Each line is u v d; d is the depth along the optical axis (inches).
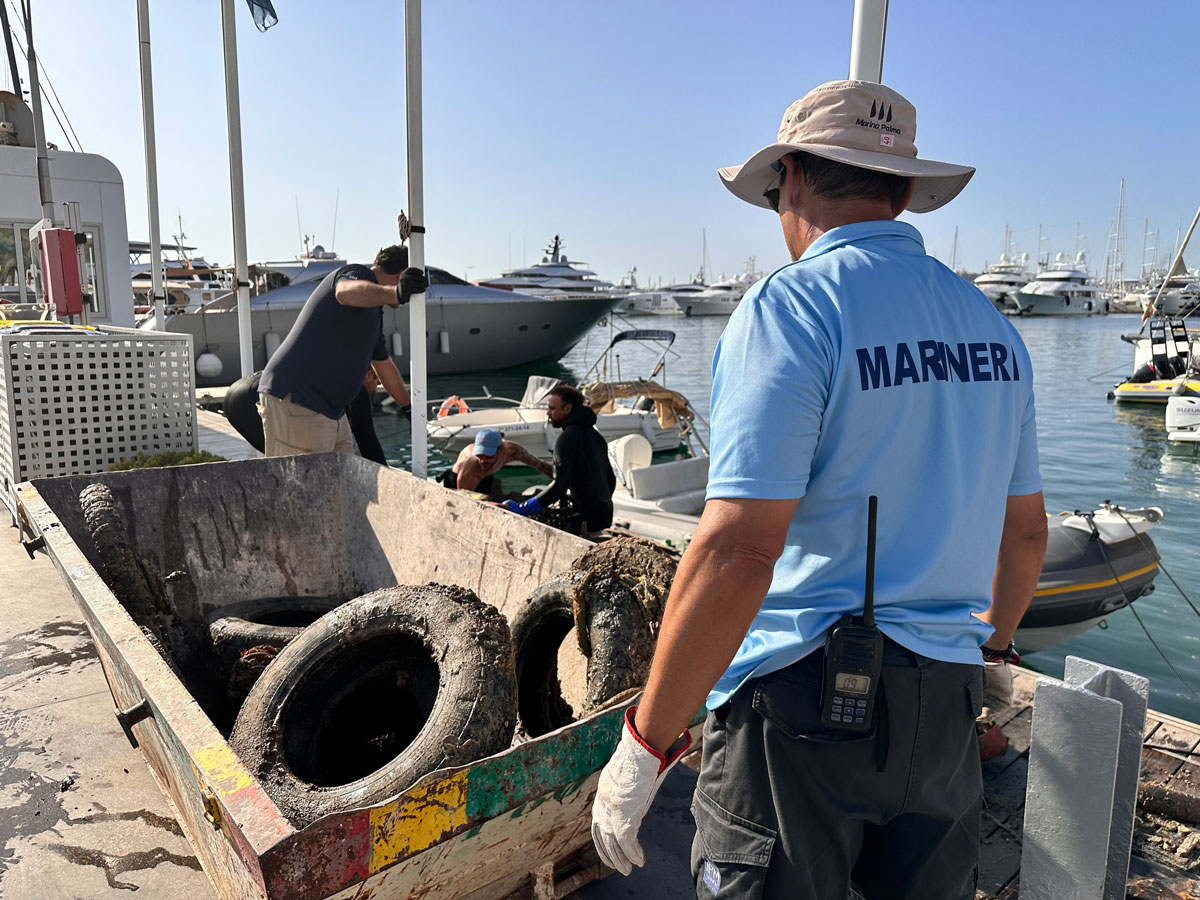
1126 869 71.7
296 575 173.0
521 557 133.8
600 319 1273.4
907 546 52.1
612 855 54.3
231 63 289.9
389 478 166.2
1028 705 118.0
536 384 682.2
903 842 56.5
